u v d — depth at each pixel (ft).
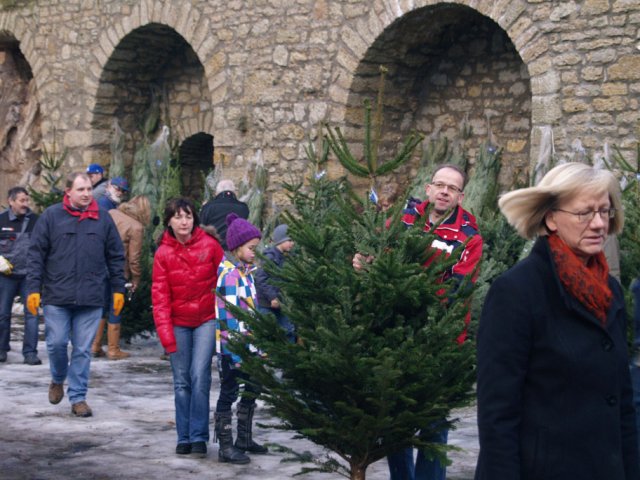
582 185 8.77
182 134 50.96
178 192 47.96
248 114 42.65
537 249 9.02
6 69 56.90
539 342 8.74
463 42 39.60
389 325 13.65
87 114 50.62
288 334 14.53
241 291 17.84
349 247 14.19
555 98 32.96
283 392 13.34
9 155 56.80
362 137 39.81
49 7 52.06
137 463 18.22
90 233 21.77
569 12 32.60
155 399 24.27
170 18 45.96
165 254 18.56
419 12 37.24
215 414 18.51
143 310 32.50
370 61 39.01
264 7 41.98
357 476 13.96
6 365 29.25
